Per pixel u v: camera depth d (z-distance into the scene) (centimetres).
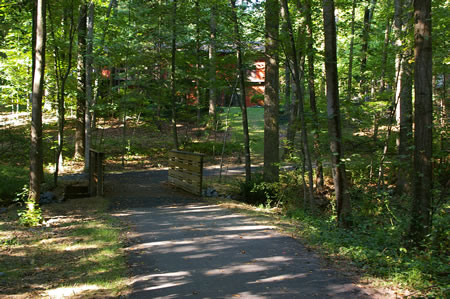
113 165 1894
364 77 1705
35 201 788
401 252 554
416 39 587
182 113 2372
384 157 1226
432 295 391
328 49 815
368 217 913
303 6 994
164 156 2150
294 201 1200
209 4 1156
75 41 1655
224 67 1525
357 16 2333
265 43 1114
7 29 679
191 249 575
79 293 413
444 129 826
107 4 2280
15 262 522
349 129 1747
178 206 998
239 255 542
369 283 433
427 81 579
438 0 914
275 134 1293
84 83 1769
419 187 588
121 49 1662
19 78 1936
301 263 505
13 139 1437
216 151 2312
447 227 617
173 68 1633
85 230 705
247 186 1252
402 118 1241
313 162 1750
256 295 396
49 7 1195
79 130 1941
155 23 1547
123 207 974
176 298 391
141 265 503
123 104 1869
